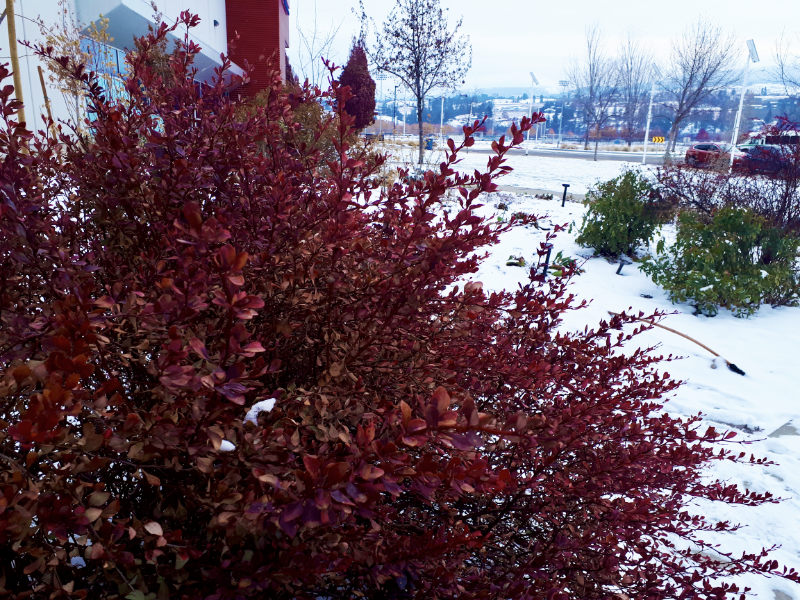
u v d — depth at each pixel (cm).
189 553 108
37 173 167
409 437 95
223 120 175
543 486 170
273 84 197
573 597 167
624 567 203
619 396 186
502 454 181
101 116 178
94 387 145
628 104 5356
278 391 142
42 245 132
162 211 153
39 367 89
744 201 983
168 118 174
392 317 145
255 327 155
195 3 1625
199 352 101
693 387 492
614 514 170
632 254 950
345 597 141
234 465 112
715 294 675
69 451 108
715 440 213
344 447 128
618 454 177
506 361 180
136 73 182
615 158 3853
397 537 133
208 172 163
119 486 141
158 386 116
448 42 2572
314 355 157
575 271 257
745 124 4769
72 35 904
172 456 116
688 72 3841
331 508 97
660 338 598
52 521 92
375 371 154
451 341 176
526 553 175
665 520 184
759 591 263
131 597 104
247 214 162
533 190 1781
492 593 144
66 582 116
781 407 459
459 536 122
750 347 584
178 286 107
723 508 327
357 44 2834
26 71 785
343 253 157
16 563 117
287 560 108
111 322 115
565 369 213
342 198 148
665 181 1076
